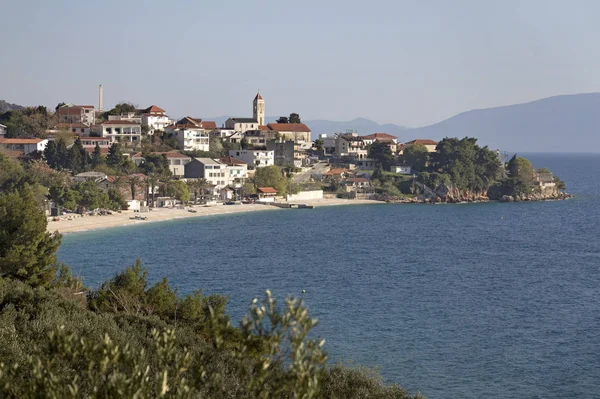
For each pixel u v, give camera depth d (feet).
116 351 80.12
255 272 474.49
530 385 251.39
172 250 566.77
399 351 286.46
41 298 208.85
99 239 615.57
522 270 504.84
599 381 256.11
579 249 633.20
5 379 88.02
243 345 80.07
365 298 390.42
